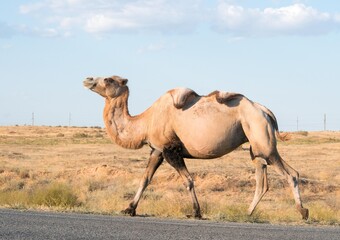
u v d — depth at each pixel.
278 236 15.90
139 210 26.30
